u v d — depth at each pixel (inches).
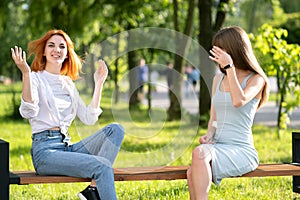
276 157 442.0
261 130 641.0
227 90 254.7
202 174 237.5
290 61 518.6
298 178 285.3
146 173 242.5
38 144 241.0
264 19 1285.7
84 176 233.1
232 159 245.3
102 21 847.7
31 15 829.2
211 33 645.9
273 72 526.3
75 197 309.0
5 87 885.8
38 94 242.5
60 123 244.4
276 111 987.3
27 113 237.1
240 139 251.9
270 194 311.0
